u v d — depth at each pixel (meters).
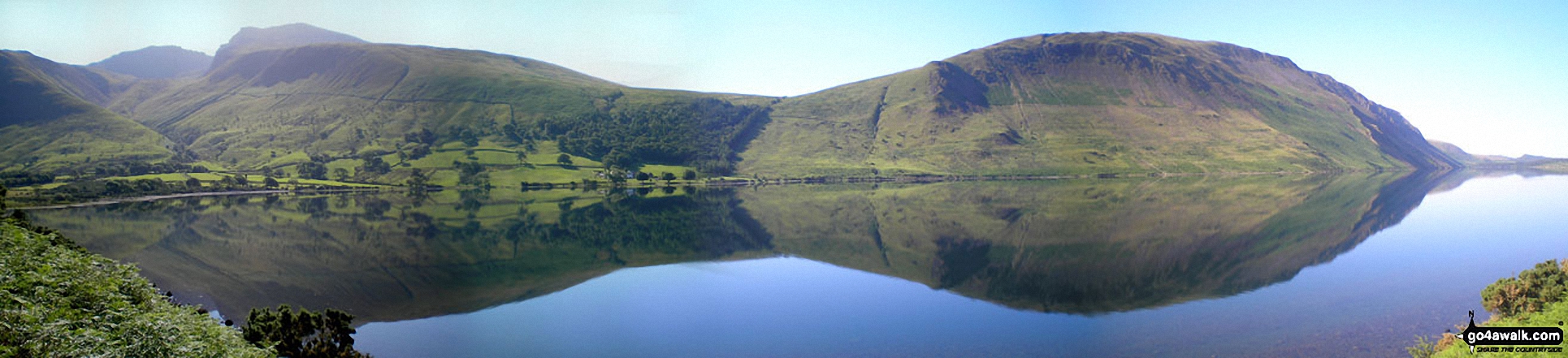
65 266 26.19
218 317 51.22
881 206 130.62
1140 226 91.00
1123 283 53.62
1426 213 97.12
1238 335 36.31
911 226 96.62
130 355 18.91
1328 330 36.31
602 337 39.84
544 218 116.00
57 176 195.62
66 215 123.38
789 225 101.44
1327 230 82.00
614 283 58.09
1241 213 105.62
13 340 17.03
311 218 119.44
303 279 64.75
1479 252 61.31
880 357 34.88
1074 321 41.00
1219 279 53.50
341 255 79.44
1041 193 160.00
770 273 61.56
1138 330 38.38
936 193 165.00
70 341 17.72
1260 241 74.62
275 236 96.12
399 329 43.56
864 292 51.38
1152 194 151.62
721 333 40.03
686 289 54.16
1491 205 105.19
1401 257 59.53
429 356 36.78
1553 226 78.31
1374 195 135.38
